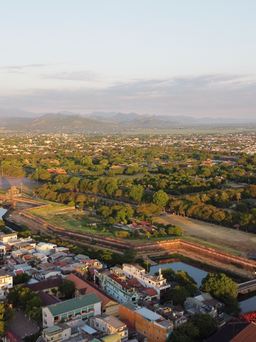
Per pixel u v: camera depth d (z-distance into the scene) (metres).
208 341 158.38
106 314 176.38
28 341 159.62
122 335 158.25
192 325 164.88
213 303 192.25
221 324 175.38
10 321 177.00
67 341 153.62
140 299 192.88
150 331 165.50
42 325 174.38
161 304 195.88
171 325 162.00
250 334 156.25
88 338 154.25
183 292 196.25
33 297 184.75
